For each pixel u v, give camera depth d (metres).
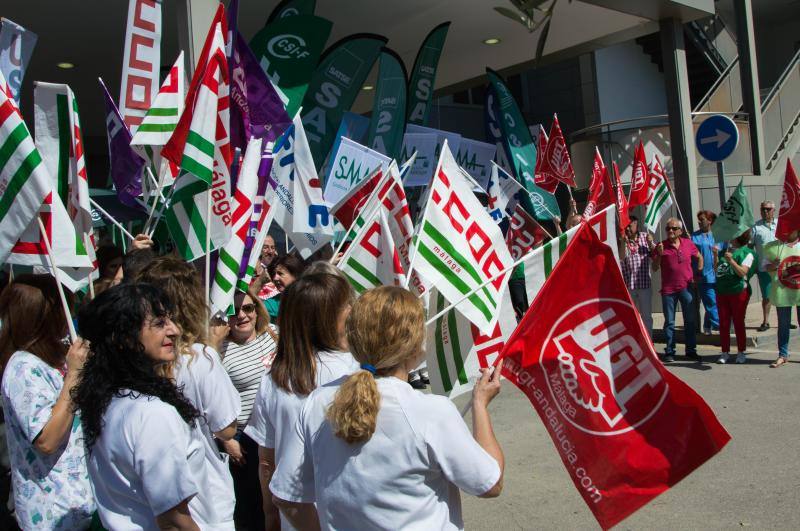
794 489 5.05
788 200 8.93
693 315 9.95
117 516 2.41
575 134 15.89
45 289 3.14
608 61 19.67
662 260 10.00
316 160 9.69
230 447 3.81
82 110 14.92
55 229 3.68
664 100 20.89
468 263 3.72
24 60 4.87
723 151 10.73
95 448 2.44
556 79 20.33
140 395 2.41
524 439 6.70
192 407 2.55
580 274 2.94
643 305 10.41
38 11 9.27
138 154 4.98
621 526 4.70
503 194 11.63
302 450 2.49
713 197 14.01
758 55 24.64
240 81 5.11
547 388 2.91
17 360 3.00
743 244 9.48
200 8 7.34
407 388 2.31
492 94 13.18
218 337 4.16
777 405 7.25
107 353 2.45
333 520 2.29
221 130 4.50
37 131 4.41
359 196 5.80
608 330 2.94
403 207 4.59
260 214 4.98
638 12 11.76
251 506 4.08
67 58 11.46
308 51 7.01
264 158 5.07
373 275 4.34
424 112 11.34
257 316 4.45
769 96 15.80
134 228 10.17
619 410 2.90
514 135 12.84
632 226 10.41
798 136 16.30
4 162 3.51
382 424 2.24
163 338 2.52
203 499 2.73
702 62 20.17
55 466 3.07
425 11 10.92
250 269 4.79
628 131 14.97
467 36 12.30
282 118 5.15
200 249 4.46
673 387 2.87
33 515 3.02
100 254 5.64
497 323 3.98
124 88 5.79
